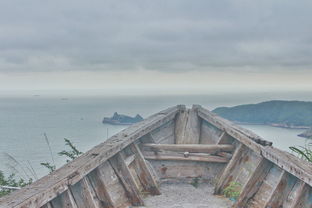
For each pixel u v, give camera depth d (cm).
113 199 516
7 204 293
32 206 309
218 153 709
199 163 711
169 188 666
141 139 726
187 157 702
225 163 692
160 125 771
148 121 748
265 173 525
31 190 336
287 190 451
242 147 631
